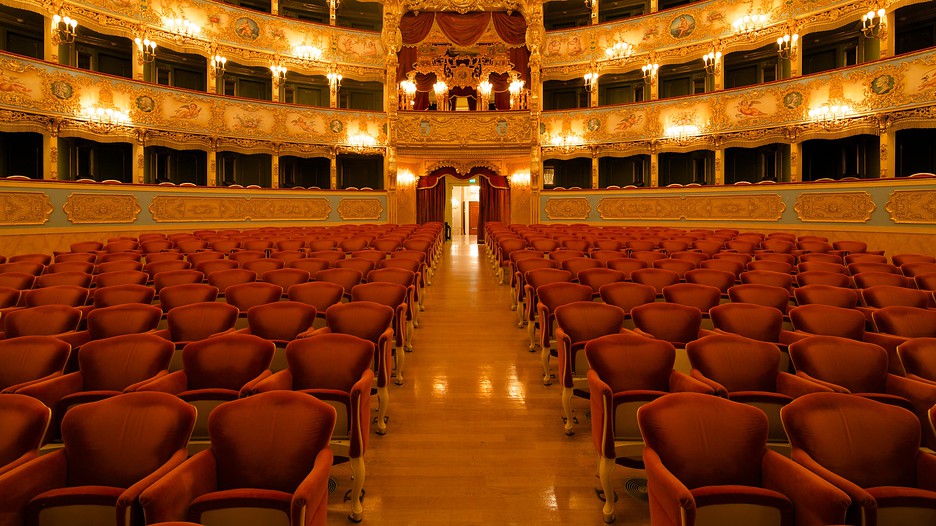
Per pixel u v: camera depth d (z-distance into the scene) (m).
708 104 17.86
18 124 13.70
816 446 2.70
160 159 19.08
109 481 2.69
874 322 5.17
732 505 2.48
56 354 4.02
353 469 3.27
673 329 4.99
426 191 23.95
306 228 17.47
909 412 2.72
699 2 18.84
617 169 22.56
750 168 19.84
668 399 2.80
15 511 2.41
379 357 4.43
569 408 4.38
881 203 13.09
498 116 20.48
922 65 13.24
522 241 11.82
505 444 4.23
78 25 16.81
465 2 20.72
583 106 23.73
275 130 19.27
